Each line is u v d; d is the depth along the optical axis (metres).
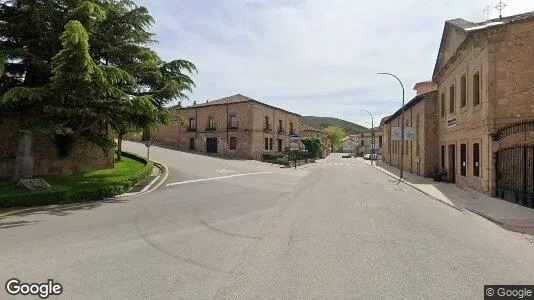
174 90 15.31
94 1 13.19
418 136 26.94
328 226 8.38
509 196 12.85
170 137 48.47
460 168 18.39
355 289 4.54
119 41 14.38
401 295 4.37
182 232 7.67
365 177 25.47
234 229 8.00
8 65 13.30
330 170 34.38
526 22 13.87
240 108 41.97
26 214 9.92
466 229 8.34
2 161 15.52
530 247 6.77
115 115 13.76
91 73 11.32
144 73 15.40
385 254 6.10
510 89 14.02
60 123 12.38
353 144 118.31
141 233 7.55
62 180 15.88
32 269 5.26
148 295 4.32
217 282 4.75
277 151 47.88
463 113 17.72
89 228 8.04
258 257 5.87
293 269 5.29
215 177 21.83
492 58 14.21
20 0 12.02
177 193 14.76
